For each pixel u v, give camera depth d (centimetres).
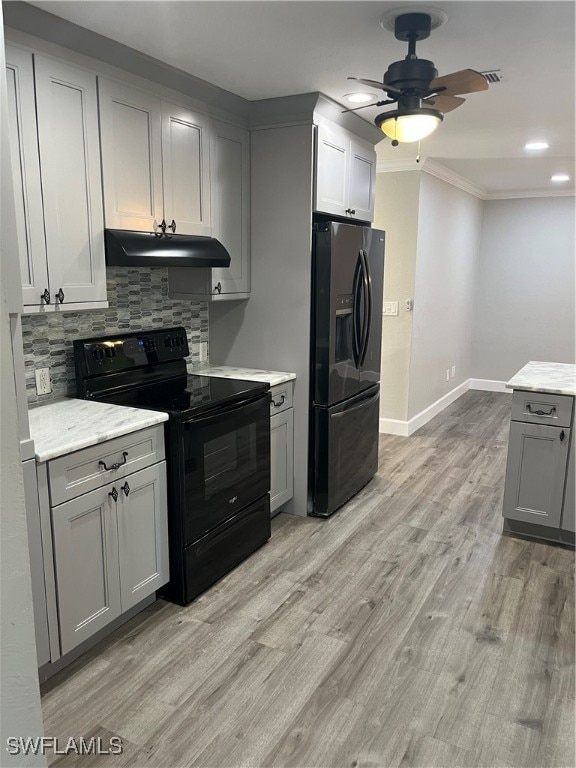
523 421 317
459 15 208
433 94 226
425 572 292
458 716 198
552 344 692
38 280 219
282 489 348
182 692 208
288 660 226
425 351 561
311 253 329
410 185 496
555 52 243
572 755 182
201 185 300
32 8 200
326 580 285
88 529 216
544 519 321
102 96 238
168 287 330
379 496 391
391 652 231
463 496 392
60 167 224
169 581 263
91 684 212
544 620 253
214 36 227
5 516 66
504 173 550
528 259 685
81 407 254
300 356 343
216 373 344
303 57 250
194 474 258
